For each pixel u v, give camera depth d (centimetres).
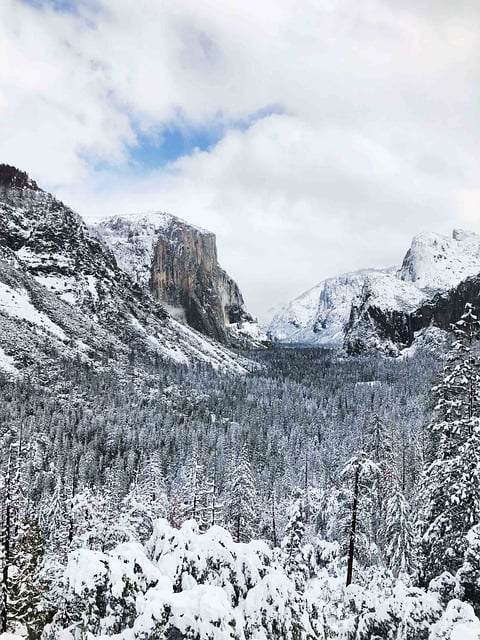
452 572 2322
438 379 2852
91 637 1276
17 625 2434
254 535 5656
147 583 1459
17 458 3008
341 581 3559
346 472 3516
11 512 2697
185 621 1245
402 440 6650
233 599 1502
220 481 8362
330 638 1702
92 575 1409
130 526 3791
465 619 1507
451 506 2392
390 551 3909
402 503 3938
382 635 1716
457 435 2578
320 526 6266
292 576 1836
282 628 1420
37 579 2717
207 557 1568
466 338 2677
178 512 5150
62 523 5372
